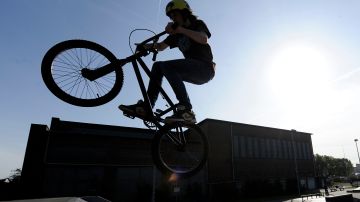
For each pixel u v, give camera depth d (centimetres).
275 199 3231
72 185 2580
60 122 3102
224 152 3544
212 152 3438
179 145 300
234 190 3403
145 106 275
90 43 272
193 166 307
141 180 2877
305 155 4584
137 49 294
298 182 4244
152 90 288
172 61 278
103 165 2747
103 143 2812
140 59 286
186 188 3083
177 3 288
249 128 3919
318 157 9000
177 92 273
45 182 2492
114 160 2811
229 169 3509
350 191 3788
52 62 261
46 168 2533
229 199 3291
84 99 272
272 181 3900
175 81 272
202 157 309
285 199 3159
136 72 282
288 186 4078
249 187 3572
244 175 3619
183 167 301
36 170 2534
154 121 280
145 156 2967
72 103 268
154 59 296
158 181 2947
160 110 291
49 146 2605
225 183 3388
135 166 2888
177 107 272
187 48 293
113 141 2858
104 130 3303
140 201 2800
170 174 294
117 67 279
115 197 2711
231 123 3734
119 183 2769
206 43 284
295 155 4403
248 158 3747
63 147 2645
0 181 2756
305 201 2628
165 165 291
